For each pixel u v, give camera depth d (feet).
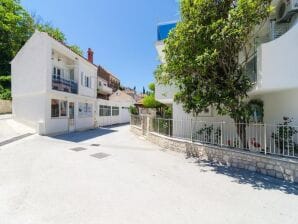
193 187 18.92
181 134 36.65
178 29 24.58
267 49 23.76
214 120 36.81
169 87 40.06
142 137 51.96
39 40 52.90
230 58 25.17
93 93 80.43
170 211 14.19
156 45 40.73
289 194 17.58
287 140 22.74
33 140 42.70
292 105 25.46
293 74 22.12
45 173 21.97
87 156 30.66
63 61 64.49
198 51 23.88
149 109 67.97
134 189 18.11
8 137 40.37
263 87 23.89
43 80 50.96
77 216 13.20
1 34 100.37
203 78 26.25
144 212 13.94
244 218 13.48
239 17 20.79
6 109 78.69
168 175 22.31
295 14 26.55
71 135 54.19
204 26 22.59
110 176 21.54
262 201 16.17
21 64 58.65
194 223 12.69
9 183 18.83
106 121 95.35
